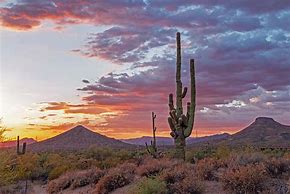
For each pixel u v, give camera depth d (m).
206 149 32.75
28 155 35.44
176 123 23.08
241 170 13.58
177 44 24.12
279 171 14.38
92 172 22.14
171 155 24.19
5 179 20.05
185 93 23.48
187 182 13.94
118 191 17.12
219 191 13.55
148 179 14.71
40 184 27.67
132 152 43.12
